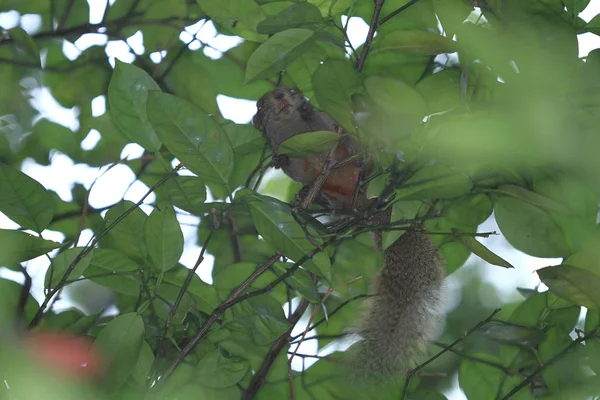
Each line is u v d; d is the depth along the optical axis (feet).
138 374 22.53
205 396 23.79
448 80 22.66
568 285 21.48
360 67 22.72
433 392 26.96
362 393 27.73
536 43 16.84
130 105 22.81
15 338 14.06
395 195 21.97
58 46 35.24
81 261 22.31
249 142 27.04
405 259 29.73
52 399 13.71
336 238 22.18
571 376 24.77
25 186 22.02
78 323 27.04
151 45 34.30
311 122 33.47
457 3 21.93
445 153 17.78
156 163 34.24
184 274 25.88
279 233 21.94
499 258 20.54
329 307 31.94
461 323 38.04
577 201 24.29
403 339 27.81
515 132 15.78
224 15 25.61
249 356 28.17
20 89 32.55
